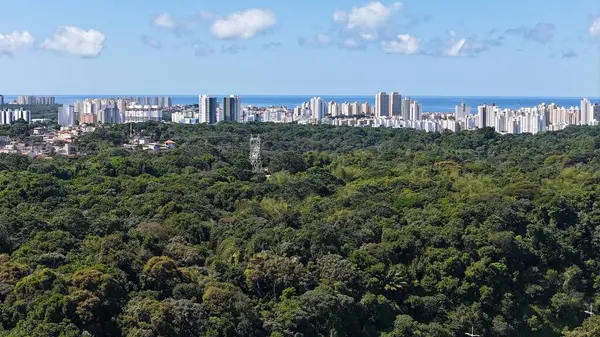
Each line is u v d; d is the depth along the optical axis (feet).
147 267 322.96
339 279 346.95
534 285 388.78
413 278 375.25
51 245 341.82
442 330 347.97
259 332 309.42
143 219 411.54
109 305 296.51
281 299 333.62
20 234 354.54
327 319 327.26
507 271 383.65
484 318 365.61
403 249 386.52
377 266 363.76
